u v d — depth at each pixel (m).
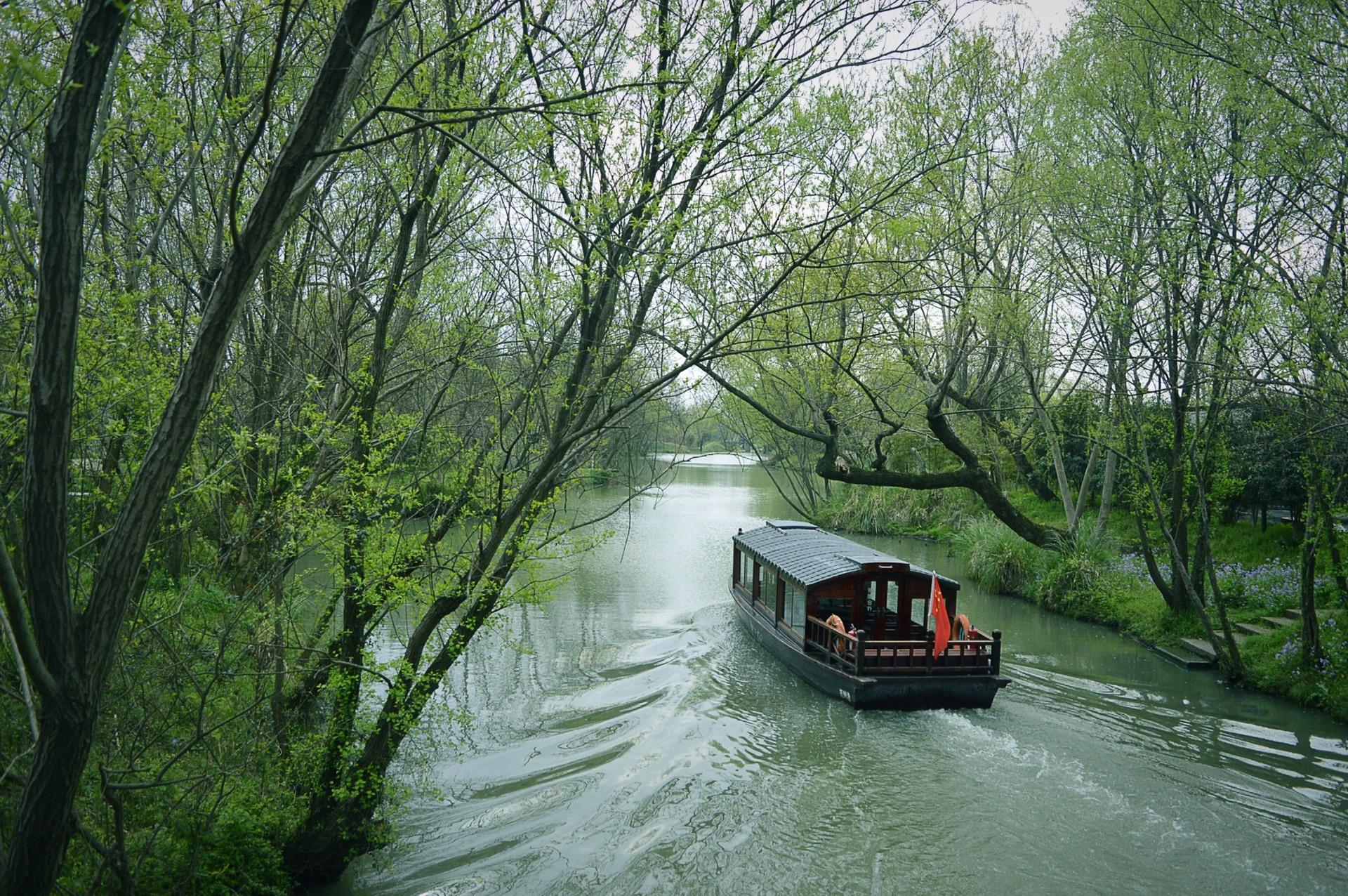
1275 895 8.60
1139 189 15.24
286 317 10.10
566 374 9.46
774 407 21.89
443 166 7.87
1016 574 22.55
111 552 3.93
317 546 8.01
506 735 12.73
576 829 9.91
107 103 5.89
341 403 9.38
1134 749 12.41
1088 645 18.03
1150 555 18.39
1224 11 11.91
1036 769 11.56
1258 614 17.58
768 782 11.14
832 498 35.06
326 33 7.18
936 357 17.34
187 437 4.08
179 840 7.20
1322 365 12.36
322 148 4.40
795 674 15.55
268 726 8.27
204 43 6.67
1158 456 20.02
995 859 9.25
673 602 21.19
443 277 9.37
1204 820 10.14
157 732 7.40
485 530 8.32
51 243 3.59
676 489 51.53
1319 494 14.54
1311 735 12.98
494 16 4.42
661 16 7.22
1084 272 16.69
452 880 8.82
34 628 3.74
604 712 13.71
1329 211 13.21
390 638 15.88
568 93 6.90
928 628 15.59
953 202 13.30
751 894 8.65
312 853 8.27
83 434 6.90
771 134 6.86
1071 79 16.28
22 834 3.79
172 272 7.84
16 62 3.13
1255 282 13.31
